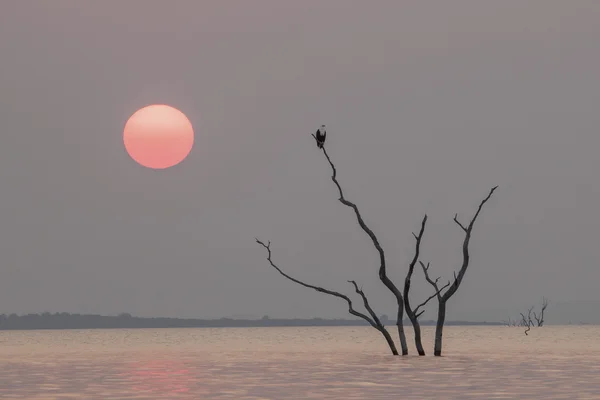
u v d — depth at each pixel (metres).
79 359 119.50
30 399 61.56
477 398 60.50
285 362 105.69
